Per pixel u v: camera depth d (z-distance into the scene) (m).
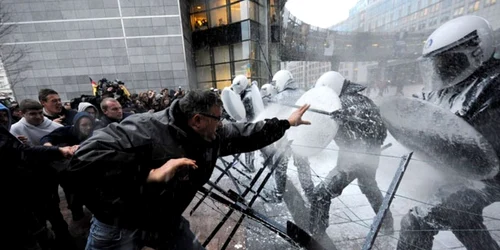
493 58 1.09
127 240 1.16
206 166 1.22
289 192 2.81
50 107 2.60
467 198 1.19
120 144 0.99
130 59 12.78
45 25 11.92
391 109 1.39
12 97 12.45
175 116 1.06
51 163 1.63
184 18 13.30
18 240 1.60
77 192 1.05
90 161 0.95
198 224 2.22
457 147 1.10
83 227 2.28
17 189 1.55
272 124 1.48
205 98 1.04
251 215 1.35
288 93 2.70
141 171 1.04
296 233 1.24
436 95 1.34
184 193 1.19
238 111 2.84
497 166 0.99
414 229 1.30
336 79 1.89
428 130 1.20
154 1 12.21
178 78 13.23
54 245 1.84
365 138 1.81
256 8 13.55
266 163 1.63
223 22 13.88
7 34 11.72
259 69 14.30
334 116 1.66
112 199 1.03
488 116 1.01
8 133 1.55
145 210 1.10
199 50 14.98
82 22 12.09
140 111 5.25
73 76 12.68
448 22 1.16
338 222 2.11
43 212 1.77
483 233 1.20
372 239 0.78
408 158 0.98
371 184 1.97
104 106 2.47
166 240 1.27
